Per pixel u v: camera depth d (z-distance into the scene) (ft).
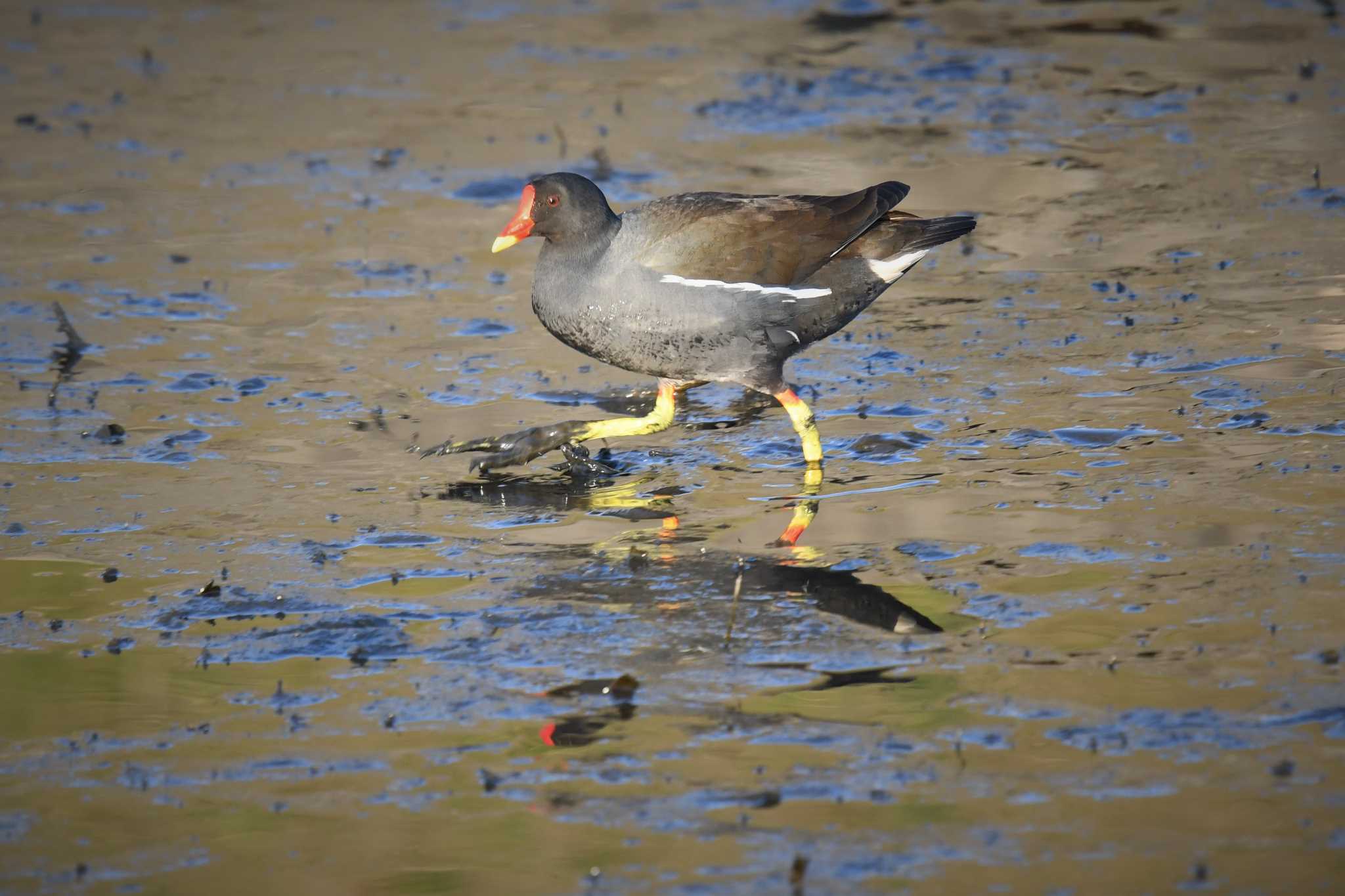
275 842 23.52
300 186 61.11
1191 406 39.40
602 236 37.14
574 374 44.60
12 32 84.64
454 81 74.13
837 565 31.83
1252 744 24.68
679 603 30.45
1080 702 26.16
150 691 27.91
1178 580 30.22
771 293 36.52
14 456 38.96
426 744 25.95
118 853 23.36
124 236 56.13
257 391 43.32
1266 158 59.16
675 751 25.45
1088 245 52.16
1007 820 23.17
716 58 76.18
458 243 55.16
